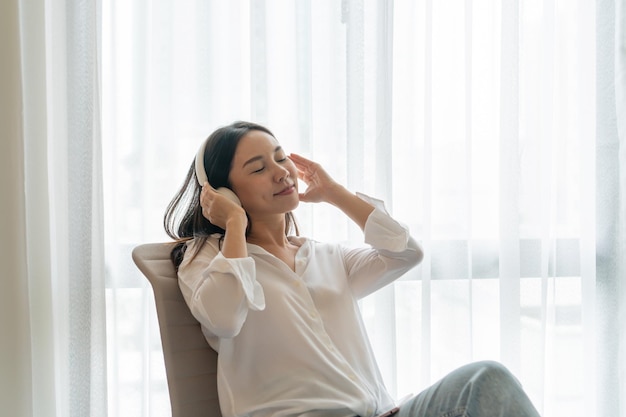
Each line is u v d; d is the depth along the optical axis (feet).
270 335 4.83
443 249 6.70
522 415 4.04
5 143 5.84
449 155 6.68
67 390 6.15
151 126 6.36
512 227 6.55
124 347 6.35
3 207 5.85
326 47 6.56
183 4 6.40
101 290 6.05
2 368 5.89
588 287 6.84
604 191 6.93
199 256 5.00
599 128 6.94
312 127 6.50
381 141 6.44
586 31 6.80
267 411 4.65
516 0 6.51
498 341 6.80
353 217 5.45
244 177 5.16
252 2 6.37
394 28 6.64
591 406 6.88
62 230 6.15
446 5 6.68
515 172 6.53
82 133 6.00
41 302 6.14
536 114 6.72
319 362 4.77
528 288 6.70
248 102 6.47
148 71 6.30
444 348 6.70
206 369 4.96
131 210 6.33
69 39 6.03
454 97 6.68
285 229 5.94
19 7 5.98
